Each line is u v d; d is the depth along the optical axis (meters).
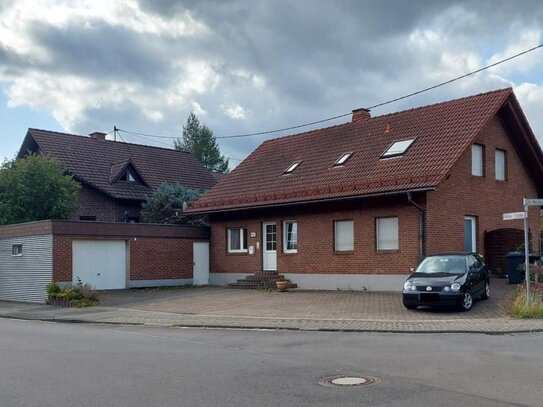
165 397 8.13
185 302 22.19
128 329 16.27
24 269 26.05
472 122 23.50
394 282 22.53
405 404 7.59
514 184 26.30
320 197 24.17
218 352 11.85
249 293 24.48
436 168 21.44
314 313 17.98
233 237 29.61
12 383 9.09
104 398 8.12
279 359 10.91
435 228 22.00
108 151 38.66
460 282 17.12
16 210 28.77
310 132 31.11
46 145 36.22
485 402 7.65
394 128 26.28
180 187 34.16
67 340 13.88
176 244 29.14
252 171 30.30
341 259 24.33
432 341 12.80
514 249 23.91
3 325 17.73
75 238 25.55
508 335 13.54
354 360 10.67
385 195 22.30
